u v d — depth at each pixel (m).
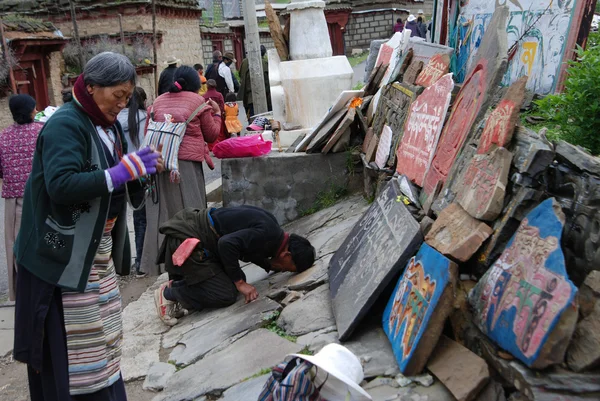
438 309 2.69
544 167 2.60
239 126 11.87
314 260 4.70
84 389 2.77
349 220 5.43
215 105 5.96
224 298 4.50
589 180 2.45
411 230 3.30
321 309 3.83
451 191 3.42
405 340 2.89
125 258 3.13
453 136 3.74
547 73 5.11
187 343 4.12
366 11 30.73
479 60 3.80
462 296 2.80
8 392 3.95
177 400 3.42
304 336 3.61
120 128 3.09
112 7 18.30
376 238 3.77
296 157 6.29
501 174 2.81
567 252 2.48
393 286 3.50
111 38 17.81
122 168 2.66
